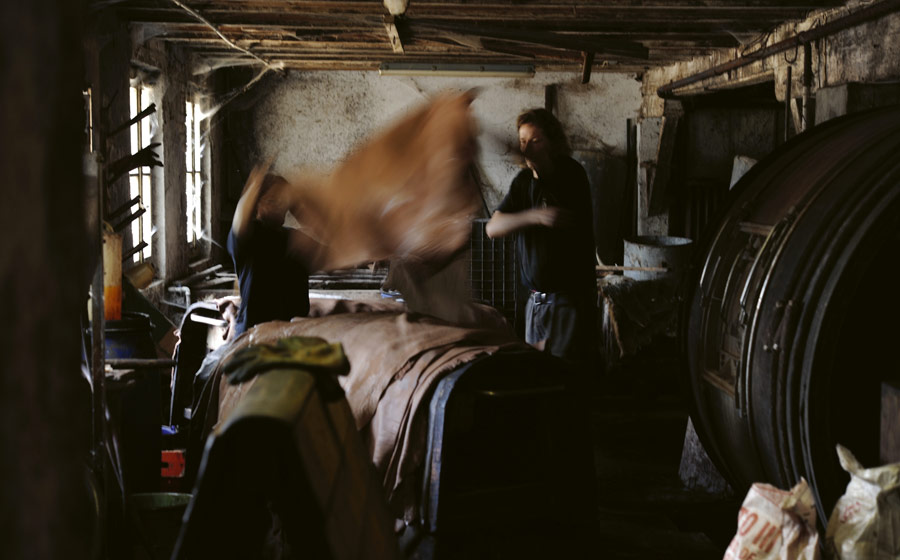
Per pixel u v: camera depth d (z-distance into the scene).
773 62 6.59
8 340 0.47
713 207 10.08
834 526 1.87
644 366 6.59
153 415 3.69
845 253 2.45
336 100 10.59
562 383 2.88
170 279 8.02
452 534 2.63
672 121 9.79
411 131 3.46
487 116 10.63
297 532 0.98
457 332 3.05
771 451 2.70
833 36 5.62
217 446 0.90
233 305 4.27
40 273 0.49
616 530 3.78
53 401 0.51
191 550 0.94
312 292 8.61
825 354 2.46
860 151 2.73
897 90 5.01
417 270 3.55
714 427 3.38
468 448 2.79
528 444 2.87
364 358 2.96
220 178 10.36
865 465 2.54
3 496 0.47
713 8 5.74
